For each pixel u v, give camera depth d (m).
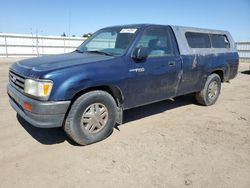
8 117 4.85
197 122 4.97
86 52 4.61
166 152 3.62
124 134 4.24
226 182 2.94
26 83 3.39
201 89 5.89
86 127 3.69
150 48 4.43
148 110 5.68
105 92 3.80
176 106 6.09
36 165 3.17
